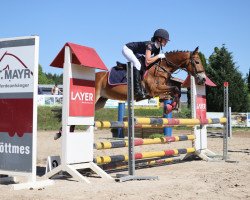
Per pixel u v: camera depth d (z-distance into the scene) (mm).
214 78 30031
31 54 5855
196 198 4879
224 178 6590
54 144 13938
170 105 8055
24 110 5875
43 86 47906
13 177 6363
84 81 6688
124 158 7539
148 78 8016
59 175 6852
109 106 28500
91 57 6609
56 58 6621
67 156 6445
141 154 7543
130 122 6684
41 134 18953
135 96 8070
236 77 30516
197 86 9492
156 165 8758
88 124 6770
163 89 8055
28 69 5871
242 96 30594
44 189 5574
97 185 5949
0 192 5336
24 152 5844
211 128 25047
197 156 9961
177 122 8250
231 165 8719
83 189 5551
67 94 6418
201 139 9836
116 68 8164
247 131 22531
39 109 25703
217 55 30859
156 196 4973
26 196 5035
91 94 6820
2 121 6043
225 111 9906
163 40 7879
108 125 7035
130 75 6684
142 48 7945
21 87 5918
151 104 28359
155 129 16125
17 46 5973
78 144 6625
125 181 6359
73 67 6477
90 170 7266
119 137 17578
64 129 6453
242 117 24797
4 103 6043
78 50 6438
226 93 9945
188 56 8383
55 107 26578
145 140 7695
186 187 5660
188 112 26875
